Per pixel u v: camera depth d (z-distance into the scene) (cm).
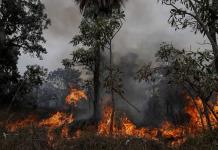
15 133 874
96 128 1742
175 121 2020
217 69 1071
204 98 1073
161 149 867
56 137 880
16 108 2944
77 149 825
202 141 878
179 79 1080
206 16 1154
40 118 2442
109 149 809
